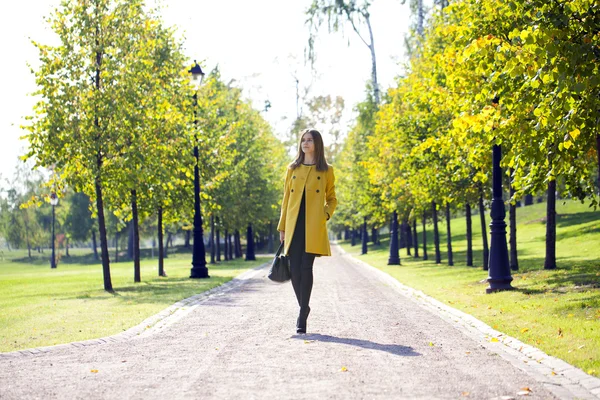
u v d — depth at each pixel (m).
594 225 36.88
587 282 15.06
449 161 21.31
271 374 6.28
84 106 20.14
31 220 83.69
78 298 17.44
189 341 8.66
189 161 22.56
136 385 5.92
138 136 20.77
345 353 7.39
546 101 10.33
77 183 20.70
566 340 8.26
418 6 33.12
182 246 93.50
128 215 27.08
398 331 9.49
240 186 43.03
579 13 10.59
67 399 5.42
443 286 18.20
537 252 31.67
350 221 56.41
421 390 5.61
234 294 16.97
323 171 8.81
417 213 33.75
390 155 32.94
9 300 17.53
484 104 15.09
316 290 17.69
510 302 12.93
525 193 14.32
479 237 53.19
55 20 20.50
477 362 7.03
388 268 31.02
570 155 11.70
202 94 31.44
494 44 11.69
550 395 5.52
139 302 15.11
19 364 7.15
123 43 20.83
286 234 8.80
